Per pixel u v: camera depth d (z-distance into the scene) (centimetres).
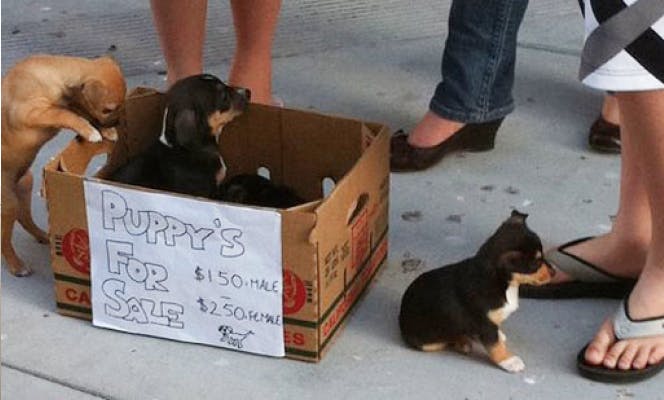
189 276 173
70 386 171
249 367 174
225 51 276
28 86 179
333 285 174
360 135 191
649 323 171
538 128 242
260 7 229
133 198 170
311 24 290
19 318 185
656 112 159
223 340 177
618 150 230
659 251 170
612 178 224
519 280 165
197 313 176
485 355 177
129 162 186
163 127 186
